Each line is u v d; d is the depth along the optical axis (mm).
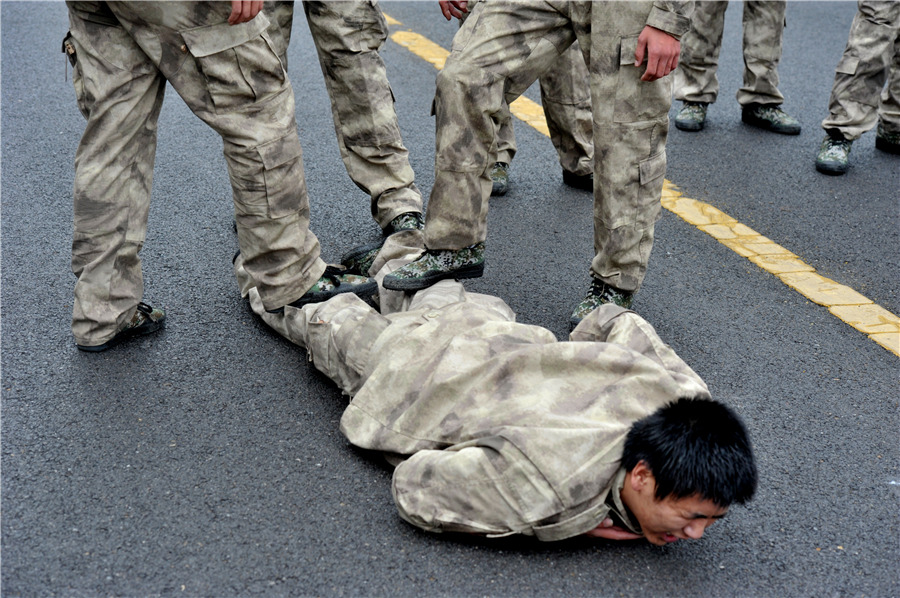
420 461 2121
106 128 2689
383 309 3205
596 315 2551
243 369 2867
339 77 3574
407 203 3701
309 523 2188
